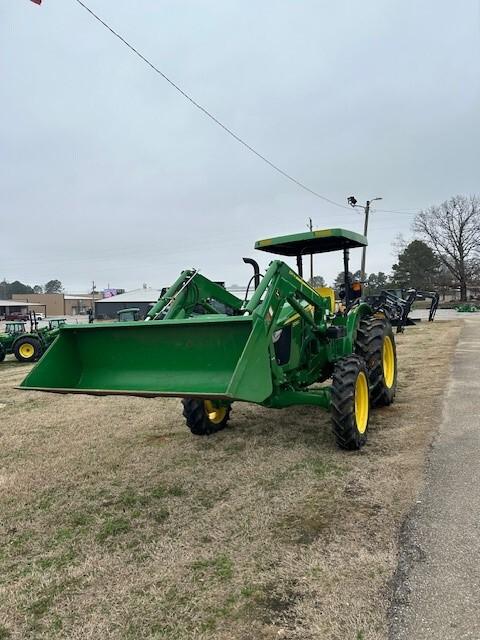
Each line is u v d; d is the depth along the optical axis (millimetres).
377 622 2375
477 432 5062
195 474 4449
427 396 6777
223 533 3336
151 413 6914
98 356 4449
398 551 2967
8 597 2783
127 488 4254
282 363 4770
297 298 4902
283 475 4273
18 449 5551
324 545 3090
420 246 73688
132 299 60938
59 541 3396
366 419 5066
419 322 24578
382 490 3814
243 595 2662
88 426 6414
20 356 16141
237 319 3824
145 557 3113
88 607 2654
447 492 3699
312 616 2451
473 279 66000
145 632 2432
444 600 2500
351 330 5645
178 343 4129
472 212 60156
